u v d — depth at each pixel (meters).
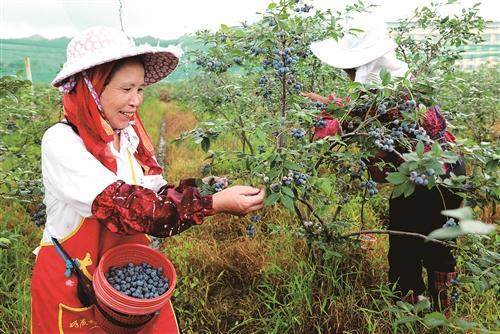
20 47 13.95
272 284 3.24
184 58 3.41
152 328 1.97
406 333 2.68
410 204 2.66
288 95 3.01
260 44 2.70
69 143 1.66
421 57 4.10
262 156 2.23
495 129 6.89
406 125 2.38
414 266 2.81
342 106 2.59
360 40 2.55
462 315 2.85
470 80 6.06
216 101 3.75
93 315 1.79
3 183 3.39
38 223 2.98
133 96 1.71
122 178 1.80
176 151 6.88
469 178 2.17
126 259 1.88
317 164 2.71
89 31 1.69
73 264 1.75
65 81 1.66
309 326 2.88
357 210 4.05
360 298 3.01
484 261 2.25
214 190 2.14
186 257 3.63
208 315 3.13
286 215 4.11
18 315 2.85
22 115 4.42
